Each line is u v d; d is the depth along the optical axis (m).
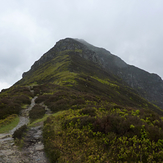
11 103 18.41
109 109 12.73
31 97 30.17
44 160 6.32
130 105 71.81
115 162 5.29
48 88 40.44
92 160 5.51
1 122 12.13
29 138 8.83
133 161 5.15
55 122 11.19
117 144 6.13
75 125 9.13
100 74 134.50
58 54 170.12
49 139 8.00
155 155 5.12
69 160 5.79
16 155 6.36
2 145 7.21
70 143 7.28
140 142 5.94
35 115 15.36
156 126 7.16
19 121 13.65
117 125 7.30
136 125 6.87
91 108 12.58
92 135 7.54
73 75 75.94
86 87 57.84
